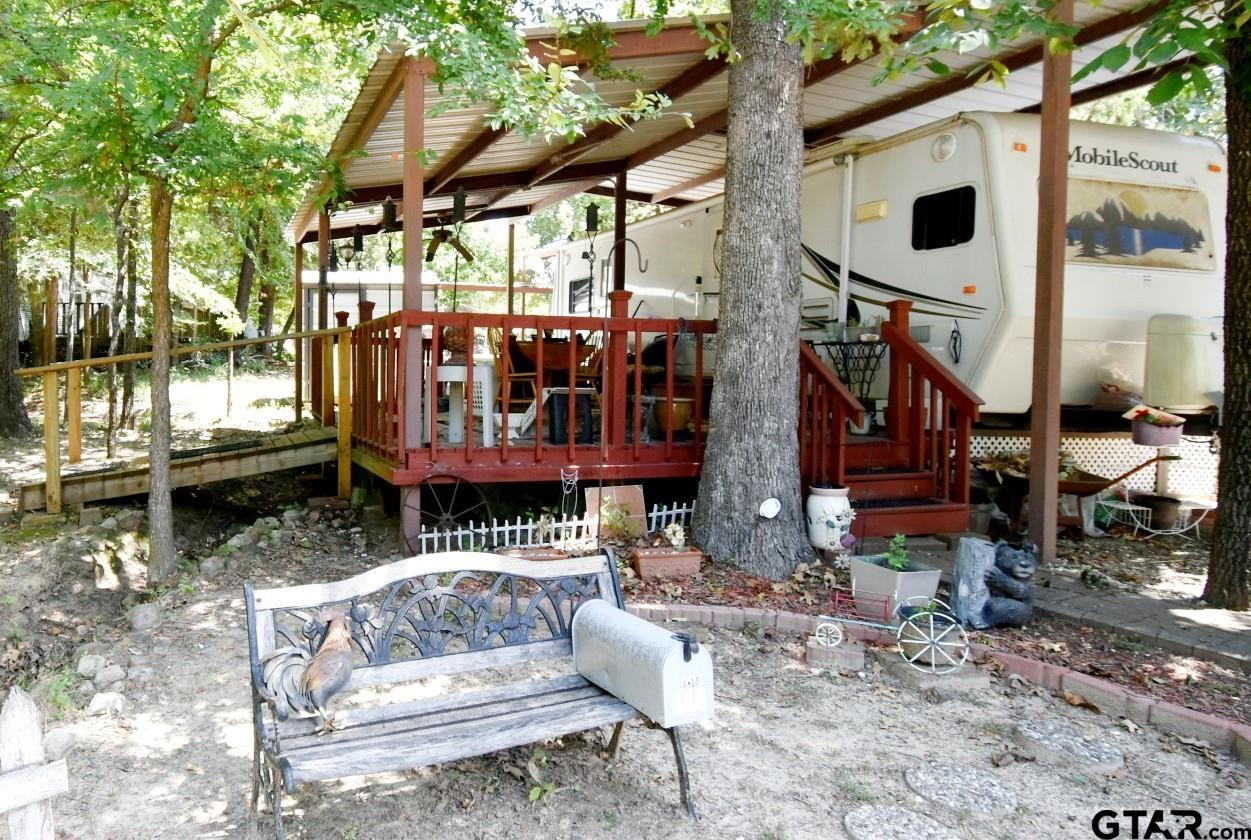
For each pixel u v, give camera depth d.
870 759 3.33
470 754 2.62
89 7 5.21
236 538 6.38
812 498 5.72
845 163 8.12
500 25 4.98
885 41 4.46
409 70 5.34
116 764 3.24
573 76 4.89
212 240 12.09
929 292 7.21
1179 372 6.55
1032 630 4.64
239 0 5.67
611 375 6.12
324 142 12.95
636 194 12.51
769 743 3.44
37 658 5.05
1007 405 6.82
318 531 6.59
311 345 9.55
